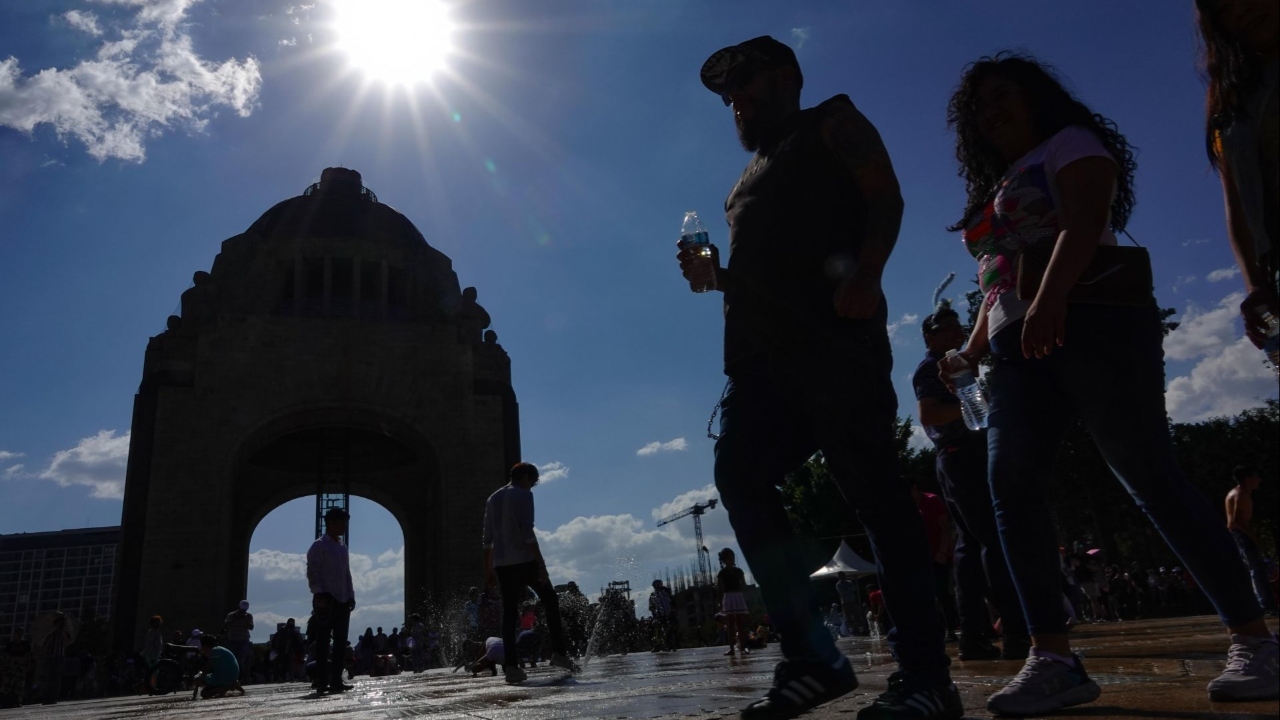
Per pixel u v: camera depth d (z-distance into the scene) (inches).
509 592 290.2
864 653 301.9
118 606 1258.6
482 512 1476.4
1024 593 98.7
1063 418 105.4
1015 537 100.5
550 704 158.6
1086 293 96.0
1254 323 87.4
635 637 840.9
